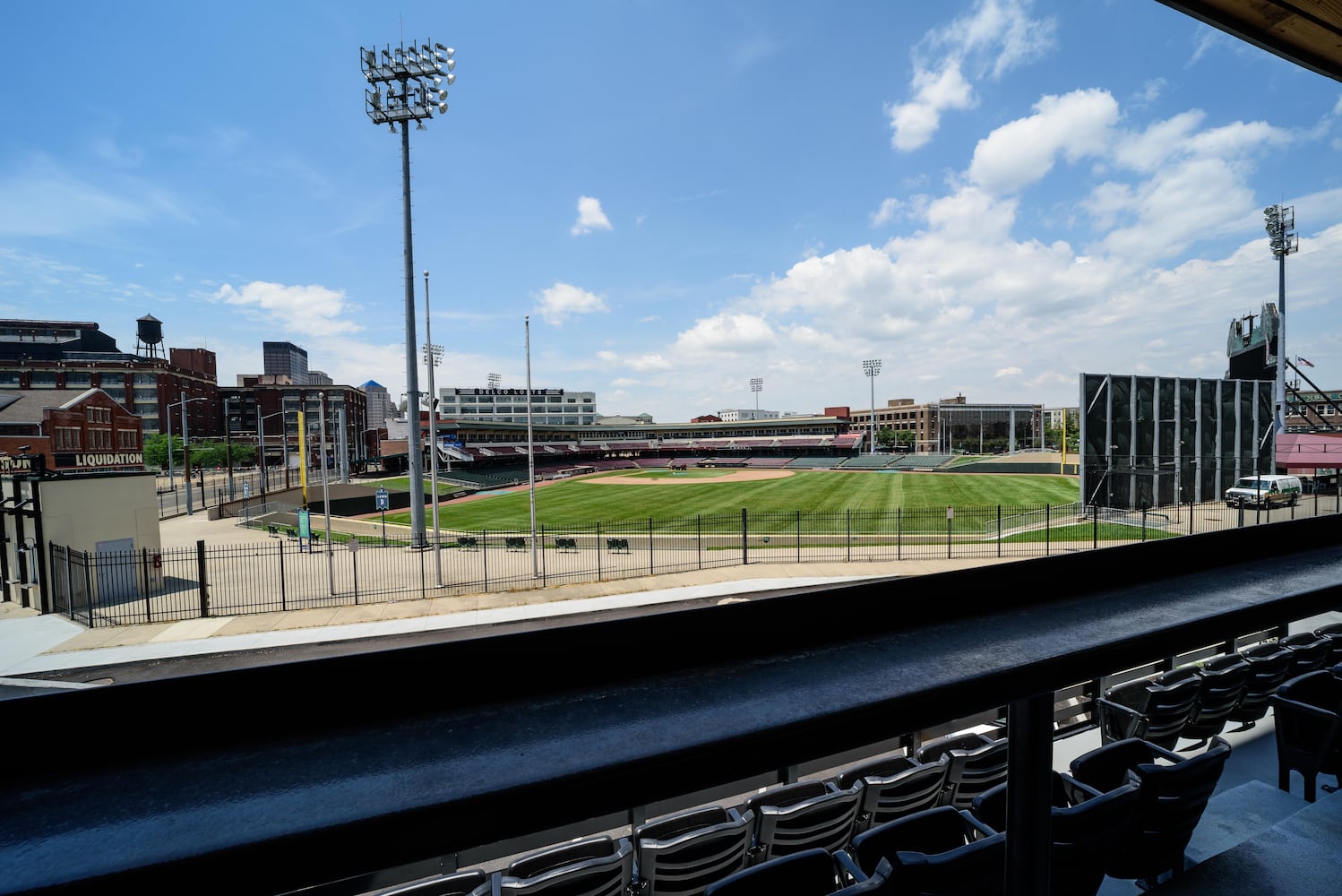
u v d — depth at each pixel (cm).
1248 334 3412
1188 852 277
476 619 1759
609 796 73
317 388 9162
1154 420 3128
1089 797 260
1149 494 3133
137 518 2053
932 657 107
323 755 74
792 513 3881
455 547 3016
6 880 49
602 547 2941
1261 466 3534
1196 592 151
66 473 1912
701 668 103
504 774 70
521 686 92
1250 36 174
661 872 279
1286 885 214
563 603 1908
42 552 1820
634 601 1905
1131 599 145
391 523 4138
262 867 58
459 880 254
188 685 74
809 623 118
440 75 3362
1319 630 530
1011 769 121
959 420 15000
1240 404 3441
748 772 81
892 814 346
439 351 5678
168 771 69
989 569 140
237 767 71
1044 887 121
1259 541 193
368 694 82
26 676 1347
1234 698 412
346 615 1827
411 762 73
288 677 79
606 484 6831
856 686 94
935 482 5600
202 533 3516
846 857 237
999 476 6175
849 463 9356
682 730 80
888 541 2808
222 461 6372
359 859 62
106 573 1966
